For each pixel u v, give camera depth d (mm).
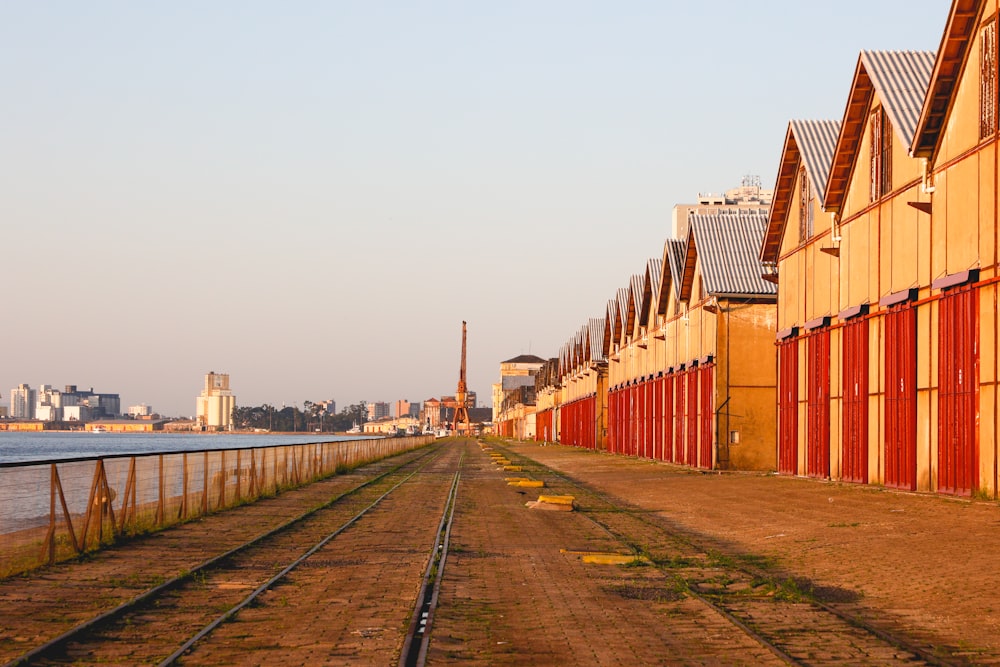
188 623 11805
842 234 35688
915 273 29281
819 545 19469
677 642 10906
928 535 19500
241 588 14406
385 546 19797
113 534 19766
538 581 15289
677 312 58344
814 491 32312
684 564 17469
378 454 75812
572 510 29203
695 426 52781
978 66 25453
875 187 32594
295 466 40938
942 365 27281
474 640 10906
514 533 22609
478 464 65688
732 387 47438
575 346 112812
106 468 19469
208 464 27188
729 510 28219
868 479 32875
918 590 14141
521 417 192000
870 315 32531
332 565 16922
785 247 43125
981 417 25047
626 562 17562
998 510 22516
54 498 16875
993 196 24609
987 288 24859
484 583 15023
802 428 40219
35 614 12250
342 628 11461
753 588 14750
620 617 12344
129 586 14414
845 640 11047
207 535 21469
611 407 86750
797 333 41125
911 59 32031
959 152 26469
